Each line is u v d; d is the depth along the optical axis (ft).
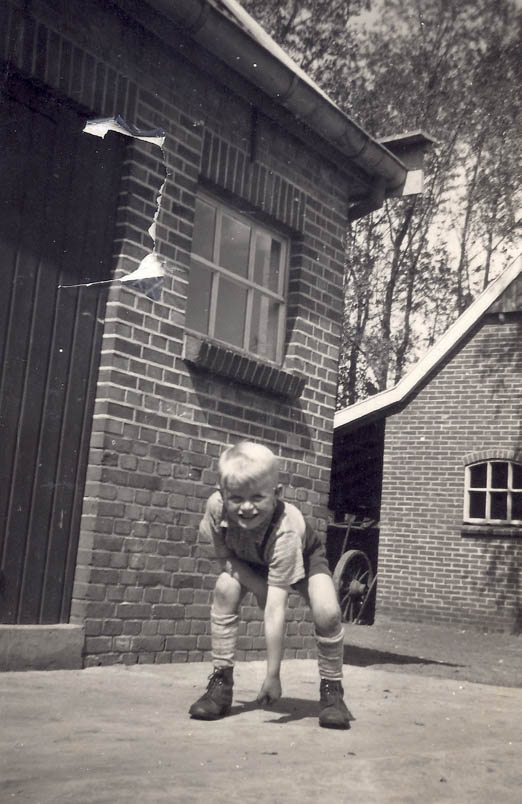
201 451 14.92
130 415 13.60
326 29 38.52
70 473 12.82
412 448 40.16
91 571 12.80
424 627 37.19
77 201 13.08
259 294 17.35
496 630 36.88
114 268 13.64
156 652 13.75
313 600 8.55
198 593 14.58
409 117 40.63
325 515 17.90
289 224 17.51
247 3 40.98
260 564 8.60
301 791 5.56
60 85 12.62
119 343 13.46
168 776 5.71
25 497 12.13
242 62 15.08
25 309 12.20
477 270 55.47
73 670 12.20
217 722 8.26
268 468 7.89
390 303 59.47
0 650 11.37
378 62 38.34
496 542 37.70
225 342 16.71
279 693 8.25
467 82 37.37
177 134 14.83
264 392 16.48
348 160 18.95
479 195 50.49
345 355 61.16
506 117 41.22
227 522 8.34
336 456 42.27
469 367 39.65
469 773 6.61
